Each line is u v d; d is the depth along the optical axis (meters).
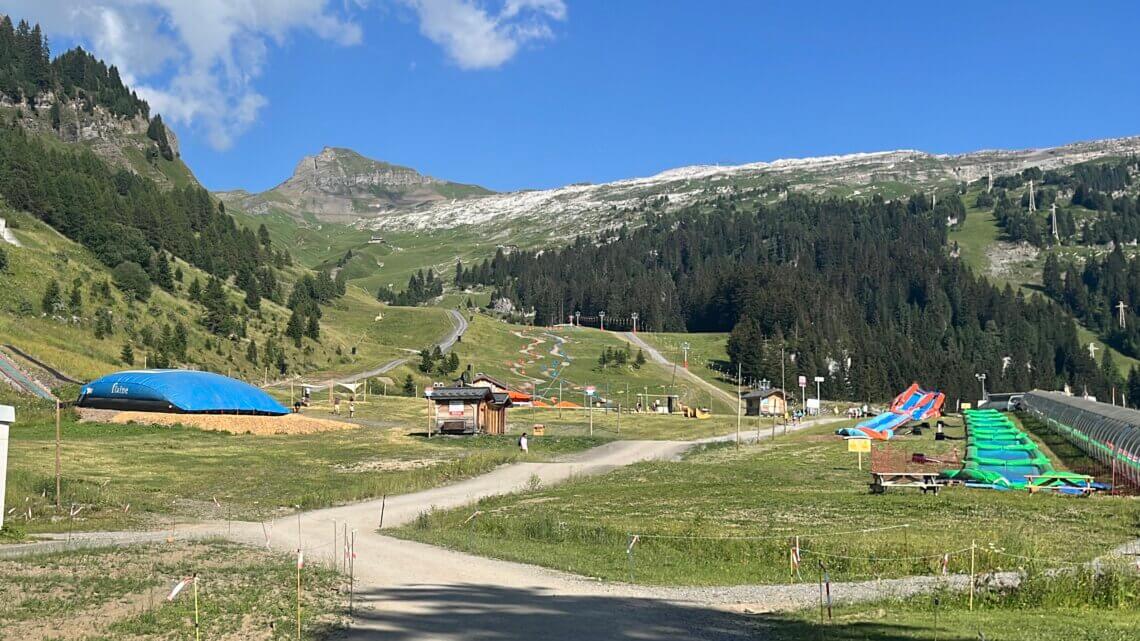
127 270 197.12
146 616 22.19
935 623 21.66
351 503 52.50
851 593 26.47
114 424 90.81
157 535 38.91
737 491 55.84
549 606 24.34
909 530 39.34
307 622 21.94
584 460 81.19
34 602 23.55
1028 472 66.75
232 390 105.50
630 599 25.61
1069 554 32.97
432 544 37.16
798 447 93.25
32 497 45.41
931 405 150.00
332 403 140.50
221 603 23.95
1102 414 80.50
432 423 116.38
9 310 152.50
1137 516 43.88
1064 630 20.66
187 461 70.75
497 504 51.50
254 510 49.06
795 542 32.88
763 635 20.78
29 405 94.69
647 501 51.84
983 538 35.97
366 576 29.33
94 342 158.12
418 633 20.91
